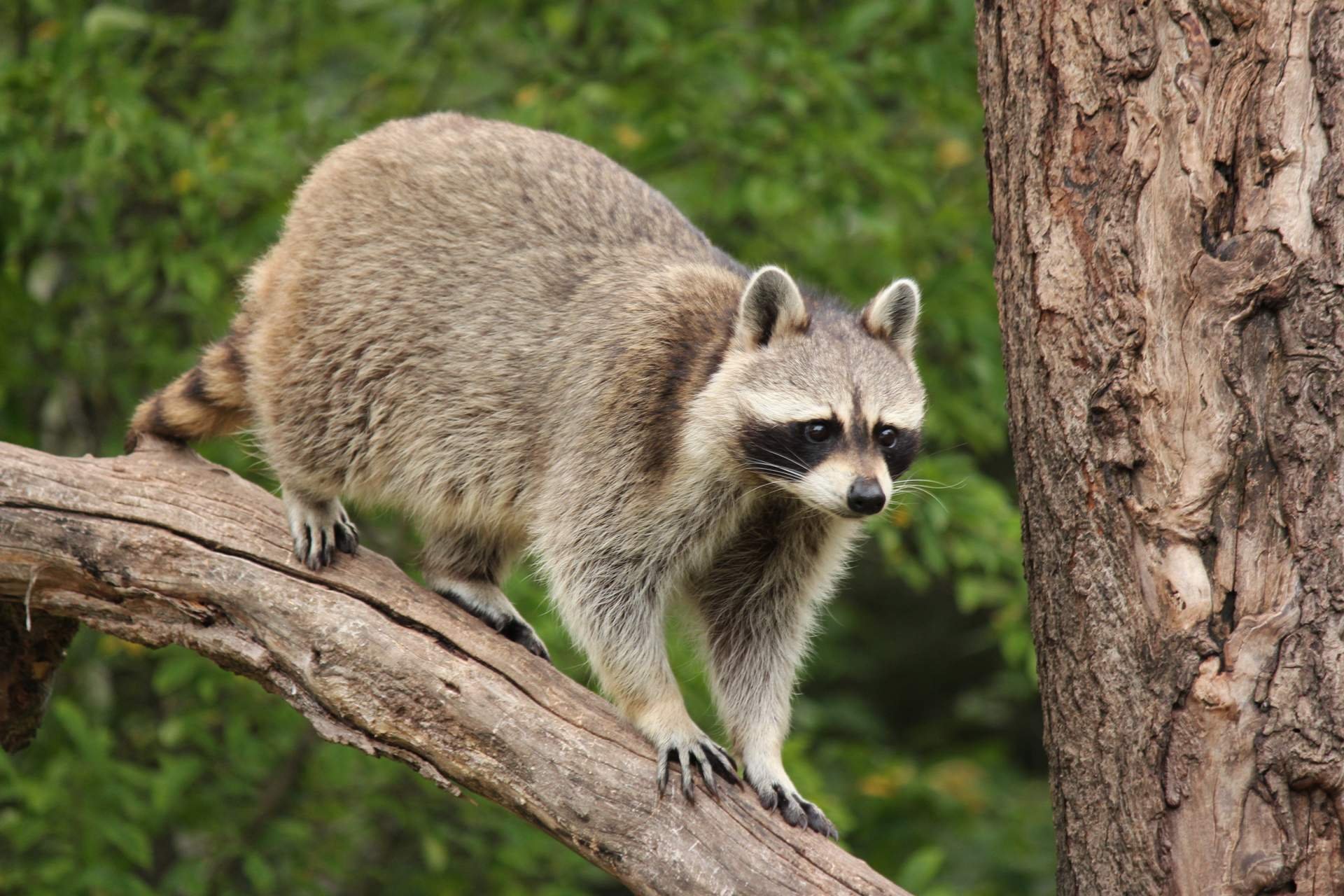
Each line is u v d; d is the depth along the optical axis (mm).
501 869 14359
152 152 13281
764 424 8477
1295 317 5938
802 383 8523
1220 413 6027
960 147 16234
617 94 14664
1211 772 5934
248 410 9500
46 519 8031
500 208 9141
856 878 6980
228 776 14031
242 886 14742
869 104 15578
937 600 22516
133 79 13148
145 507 8117
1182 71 6160
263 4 15984
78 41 13008
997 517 14430
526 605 13281
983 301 15016
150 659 14820
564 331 8781
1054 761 6633
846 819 12953
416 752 7508
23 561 8062
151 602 8016
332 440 9188
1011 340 6754
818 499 8359
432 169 9258
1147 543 6164
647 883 7152
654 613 8672
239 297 10688
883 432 8664
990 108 6895
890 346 9102
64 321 14656
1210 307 6059
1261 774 5844
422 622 7750
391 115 14898
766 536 9195
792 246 15625
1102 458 6297
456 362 8945
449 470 9062
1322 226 5914
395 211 9219
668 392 8555
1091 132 6375
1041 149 6539
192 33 15172
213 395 9352
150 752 14680
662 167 14812
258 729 14242
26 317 13508
